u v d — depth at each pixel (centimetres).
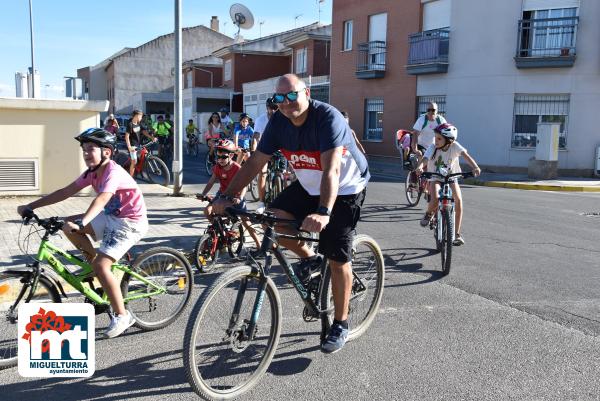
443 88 2150
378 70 2398
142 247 685
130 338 445
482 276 617
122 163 1374
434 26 2195
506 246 767
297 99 351
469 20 2038
